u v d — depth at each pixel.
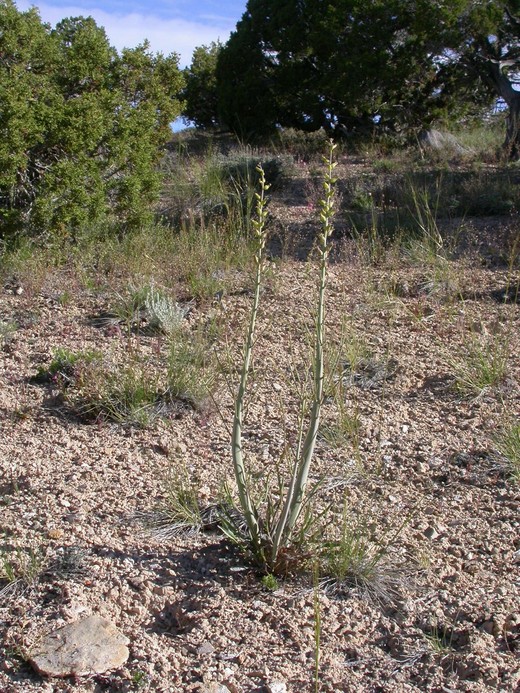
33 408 5.23
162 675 3.00
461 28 17.41
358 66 17.58
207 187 11.10
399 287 7.36
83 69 9.41
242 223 9.40
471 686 2.89
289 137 19.59
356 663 3.07
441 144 16.61
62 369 5.65
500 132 18.98
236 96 19.64
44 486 4.29
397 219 9.44
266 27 19.41
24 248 8.30
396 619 3.29
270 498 3.81
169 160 13.49
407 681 2.97
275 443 4.79
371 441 4.78
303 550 3.62
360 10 17.53
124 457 4.63
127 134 9.28
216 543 3.77
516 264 7.95
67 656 3.04
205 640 3.16
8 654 3.09
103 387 5.32
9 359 6.02
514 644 3.09
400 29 18.00
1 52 8.90
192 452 4.71
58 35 9.82
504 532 3.84
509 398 5.24
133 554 3.68
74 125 8.57
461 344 6.08
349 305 6.98
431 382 5.56
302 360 5.92
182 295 7.45
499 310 6.78
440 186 10.92
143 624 3.29
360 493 4.23
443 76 19.06
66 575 3.50
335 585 3.47
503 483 4.27
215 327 6.37
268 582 3.45
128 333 6.25
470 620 3.24
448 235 9.07
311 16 18.39
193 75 21.92
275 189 12.39
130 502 4.13
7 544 3.75
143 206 9.52
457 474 4.38
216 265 8.04
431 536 3.84
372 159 15.56
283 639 3.18
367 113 19.02
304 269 8.05
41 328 6.65
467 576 3.53
